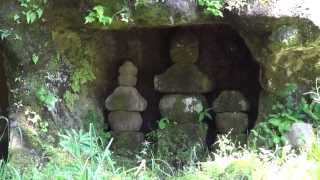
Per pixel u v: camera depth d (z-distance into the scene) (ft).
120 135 21.21
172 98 21.11
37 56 18.57
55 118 19.03
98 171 16.10
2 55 18.98
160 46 21.85
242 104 20.65
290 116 18.94
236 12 17.63
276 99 19.44
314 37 17.40
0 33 18.07
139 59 21.80
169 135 20.89
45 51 18.81
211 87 21.20
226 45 21.39
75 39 19.69
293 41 17.48
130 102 21.17
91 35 20.08
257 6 17.38
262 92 19.89
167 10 17.57
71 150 17.43
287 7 17.20
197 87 21.06
